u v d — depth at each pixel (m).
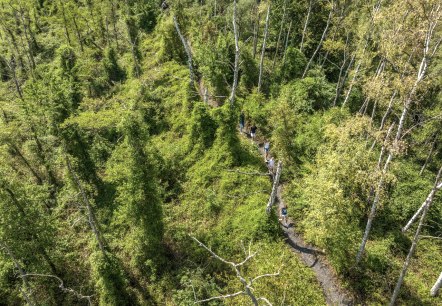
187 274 25.16
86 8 59.81
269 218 25.88
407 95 22.08
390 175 20.77
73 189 31.20
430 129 29.30
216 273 25.11
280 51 47.84
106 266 23.86
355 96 37.91
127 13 58.75
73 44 56.03
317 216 22.48
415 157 31.47
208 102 40.03
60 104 31.73
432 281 22.88
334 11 39.72
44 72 46.44
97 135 36.53
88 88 46.00
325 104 37.44
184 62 47.31
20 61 52.28
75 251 29.88
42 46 56.47
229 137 32.22
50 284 27.80
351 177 23.23
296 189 28.17
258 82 41.19
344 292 22.33
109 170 32.44
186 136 35.75
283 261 23.86
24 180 35.19
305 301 21.88
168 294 25.22
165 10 57.09
